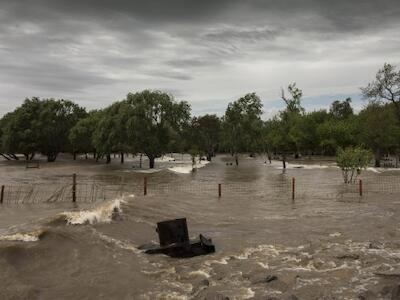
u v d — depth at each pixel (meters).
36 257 12.82
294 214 22.03
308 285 10.65
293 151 118.12
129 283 11.13
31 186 38.31
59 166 77.88
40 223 17.02
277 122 107.19
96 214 18.64
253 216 21.48
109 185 39.91
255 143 120.88
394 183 39.81
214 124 146.00
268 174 55.41
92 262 12.87
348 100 156.12
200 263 12.91
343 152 40.16
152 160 70.00
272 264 12.67
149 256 13.73
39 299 9.97
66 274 11.77
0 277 11.00
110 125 74.31
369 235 16.64
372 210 22.92
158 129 69.25
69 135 97.81
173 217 20.67
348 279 11.10
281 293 10.12
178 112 70.00
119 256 13.61
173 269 12.37
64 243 14.29
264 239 16.22
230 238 16.44
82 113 108.62
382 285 10.45
